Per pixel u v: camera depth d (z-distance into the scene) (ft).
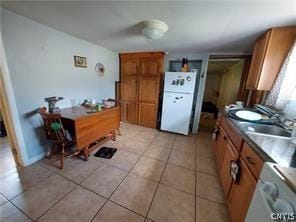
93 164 6.95
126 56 12.03
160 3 4.29
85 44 8.84
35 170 6.26
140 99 12.34
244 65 10.18
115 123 9.37
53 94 7.34
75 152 7.02
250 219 2.91
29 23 5.88
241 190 3.82
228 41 7.60
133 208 4.74
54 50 7.06
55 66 7.23
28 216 4.27
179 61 11.66
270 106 6.28
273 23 5.14
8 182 5.51
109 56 11.21
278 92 5.72
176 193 5.45
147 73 11.64
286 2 3.87
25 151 6.37
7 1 4.45
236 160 4.46
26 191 5.14
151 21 5.47
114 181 5.90
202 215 4.61
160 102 12.26
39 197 4.93
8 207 4.51
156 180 6.09
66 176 6.02
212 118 16.52
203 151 8.84
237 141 4.65
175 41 8.09
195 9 4.52
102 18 5.50
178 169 6.93
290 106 5.34
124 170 6.63
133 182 5.90
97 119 7.54
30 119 6.42
